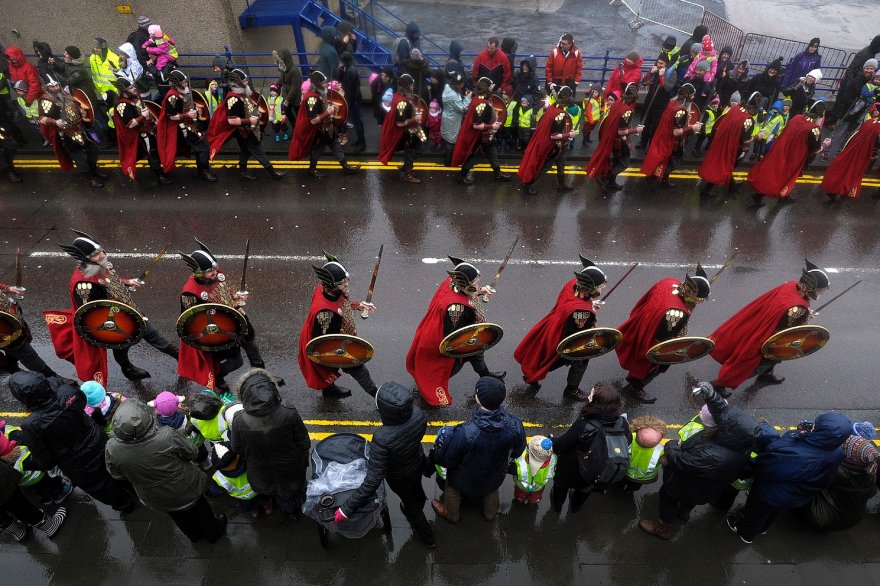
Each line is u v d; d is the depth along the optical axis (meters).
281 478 4.60
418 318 8.11
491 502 5.23
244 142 10.42
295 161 11.64
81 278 5.85
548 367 6.44
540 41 18.11
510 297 8.52
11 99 12.02
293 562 5.18
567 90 9.78
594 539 5.43
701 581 5.17
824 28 19.72
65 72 11.22
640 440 4.92
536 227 10.05
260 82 14.80
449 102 10.66
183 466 4.52
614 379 7.36
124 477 4.41
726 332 6.78
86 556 5.18
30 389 4.32
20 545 5.25
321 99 10.01
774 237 10.01
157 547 5.25
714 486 4.61
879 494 5.93
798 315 6.12
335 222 9.98
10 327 6.23
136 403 4.26
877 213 10.73
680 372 7.49
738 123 9.99
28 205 10.15
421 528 5.04
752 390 7.28
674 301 6.03
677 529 5.52
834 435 4.39
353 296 8.44
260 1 14.38
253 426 4.20
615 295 8.59
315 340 5.70
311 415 6.74
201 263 5.70
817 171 11.95
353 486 4.61
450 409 6.88
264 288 8.53
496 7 20.47
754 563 5.30
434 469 5.07
